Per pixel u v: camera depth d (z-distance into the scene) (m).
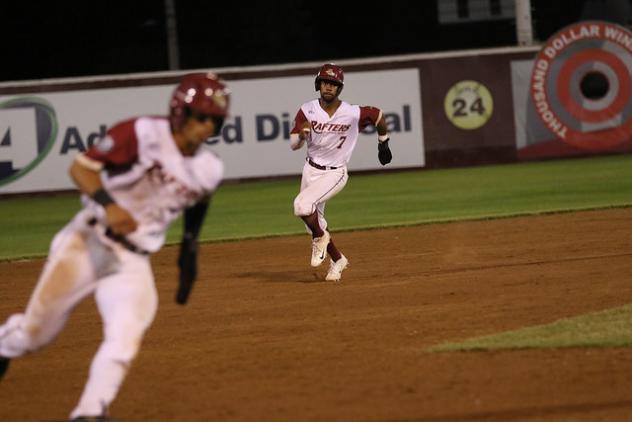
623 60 69.94
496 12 125.31
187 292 17.25
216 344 23.80
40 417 18.69
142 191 16.27
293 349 22.69
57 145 68.81
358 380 19.69
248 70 68.81
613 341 21.47
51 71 112.06
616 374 19.14
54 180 68.81
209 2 114.56
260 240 43.72
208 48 114.94
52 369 22.36
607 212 45.72
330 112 31.56
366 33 122.25
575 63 70.12
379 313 26.14
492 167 69.19
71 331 26.45
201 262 38.25
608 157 70.00
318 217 32.00
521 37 71.88
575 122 70.31
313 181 31.97
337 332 24.19
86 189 15.80
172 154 16.06
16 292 34.19
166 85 69.06
